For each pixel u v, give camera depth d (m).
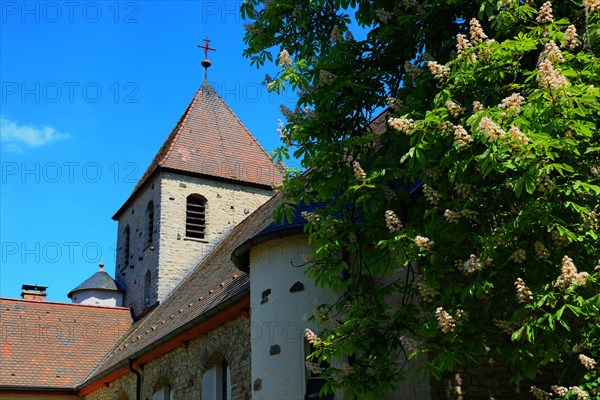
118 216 34.34
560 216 7.62
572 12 8.95
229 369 15.60
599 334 7.52
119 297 31.62
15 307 28.31
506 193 8.19
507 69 7.95
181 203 29.36
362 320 9.19
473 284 7.70
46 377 25.14
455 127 7.39
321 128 9.56
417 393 11.15
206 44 34.34
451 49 9.73
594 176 7.93
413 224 9.06
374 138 9.16
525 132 6.79
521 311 7.20
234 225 30.12
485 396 11.47
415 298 11.58
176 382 18.20
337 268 9.76
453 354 7.99
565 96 6.79
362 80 9.69
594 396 7.45
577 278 6.84
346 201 9.59
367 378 9.10
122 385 21.86
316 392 12.62
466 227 8.20
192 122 31.81
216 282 20.00
